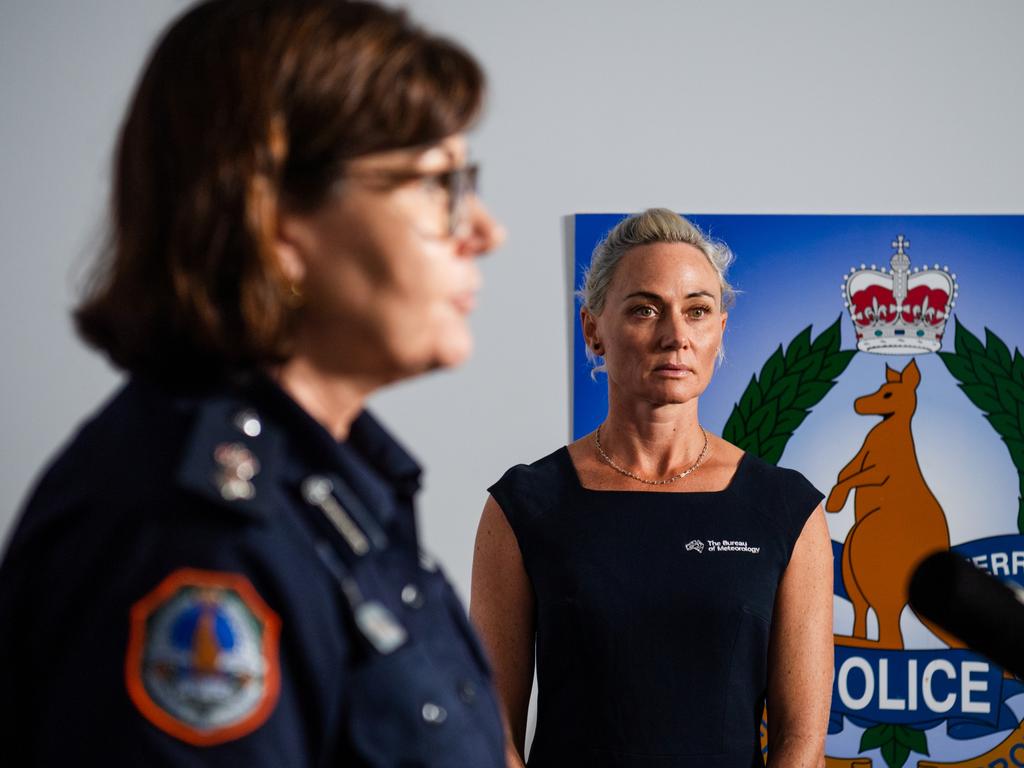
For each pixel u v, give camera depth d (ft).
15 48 8.59
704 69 8.61
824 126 8.61
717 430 8.54
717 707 5.75
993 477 8.48
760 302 8.57
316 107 2.40
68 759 2.04
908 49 8.61
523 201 8.59
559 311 8.57
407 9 2.70
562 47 8.61
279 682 2.14
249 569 2.15
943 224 8.57
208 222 2.33
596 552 5.99
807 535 6.11
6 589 2.24
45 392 8.59
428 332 2.57
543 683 6.00
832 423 8.54
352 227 2.46
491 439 8.58
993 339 8.54
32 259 8.61
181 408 2.34
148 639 2.04
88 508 2.21
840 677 8.41
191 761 2.01
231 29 2.44
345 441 2.95
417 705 2.41
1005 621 2.87
